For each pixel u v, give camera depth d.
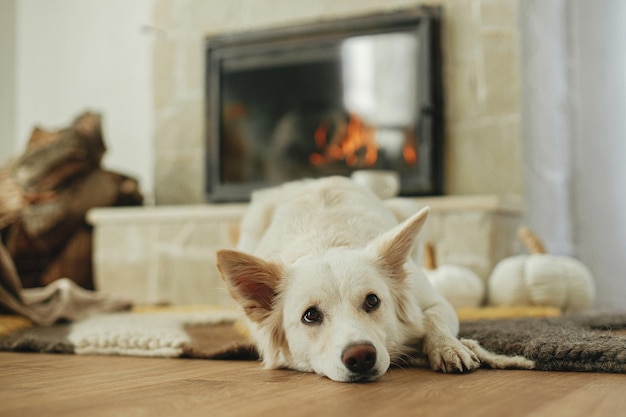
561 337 1.17
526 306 1.99
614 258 2.58
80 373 1.15
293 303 1.12
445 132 2.40
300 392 0.98
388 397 0.92
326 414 0.81
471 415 0.79
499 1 2.33
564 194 2.62
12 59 3.29
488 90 2.34
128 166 3.06
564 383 1.00
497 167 2.33
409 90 2.42
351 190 1.37
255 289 1.17
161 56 2.81
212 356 1.28
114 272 2.58
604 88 2.62
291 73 2.61
